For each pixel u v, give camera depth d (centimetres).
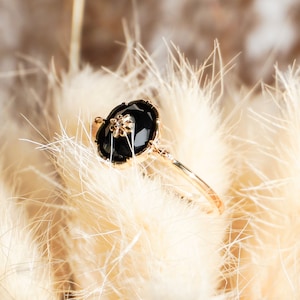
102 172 18
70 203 18
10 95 21
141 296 17
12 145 20
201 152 19
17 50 22
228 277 18
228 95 21
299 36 22
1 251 18
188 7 22
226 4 22
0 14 22
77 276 18
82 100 19
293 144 18
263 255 18
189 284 17
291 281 18
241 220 19
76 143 18
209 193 18
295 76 19
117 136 19
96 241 18
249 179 19
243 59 22
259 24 22
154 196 18
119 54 22
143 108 19
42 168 20
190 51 22
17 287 17
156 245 17
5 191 19
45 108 20
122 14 22
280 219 18
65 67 22
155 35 22
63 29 22
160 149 19
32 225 19
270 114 20
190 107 19
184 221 18
